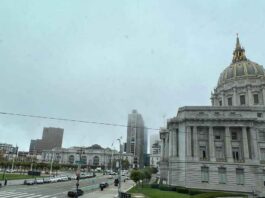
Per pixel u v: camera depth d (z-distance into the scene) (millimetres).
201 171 64125
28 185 60438
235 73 88875
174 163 67938
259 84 82938
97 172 170875
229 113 68125
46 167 124625
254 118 65812
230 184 61969
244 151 64250
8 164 104500
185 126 68500
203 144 67562
